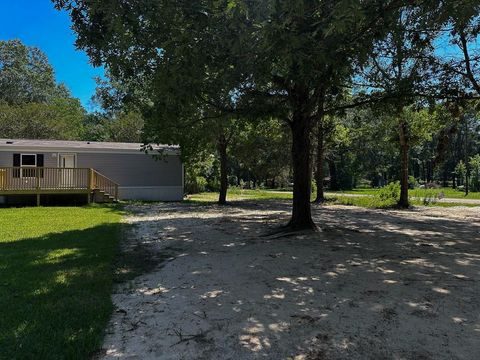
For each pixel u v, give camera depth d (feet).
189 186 106.52
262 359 10.46
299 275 18.94
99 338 11.51
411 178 155.02
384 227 36.24
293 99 30.42
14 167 59.62
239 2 14.92
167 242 28.86
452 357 10.42
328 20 16.28
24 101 147.95
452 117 41.04
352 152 140.26
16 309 13.79
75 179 64.34
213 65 20.98
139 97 42.29
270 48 16.66
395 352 10.71
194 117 36.81
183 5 17.74
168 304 14.97
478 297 15.34
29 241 27.89
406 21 22.40
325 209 56.70
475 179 135.95
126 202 66.90
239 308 14.40
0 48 152.87
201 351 10.96
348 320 13.05
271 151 85.20
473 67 34.12
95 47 22.62
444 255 23.44
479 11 20.31
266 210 54.85
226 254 24.20
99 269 19.84
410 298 15.26
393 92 31.68
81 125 165.27
